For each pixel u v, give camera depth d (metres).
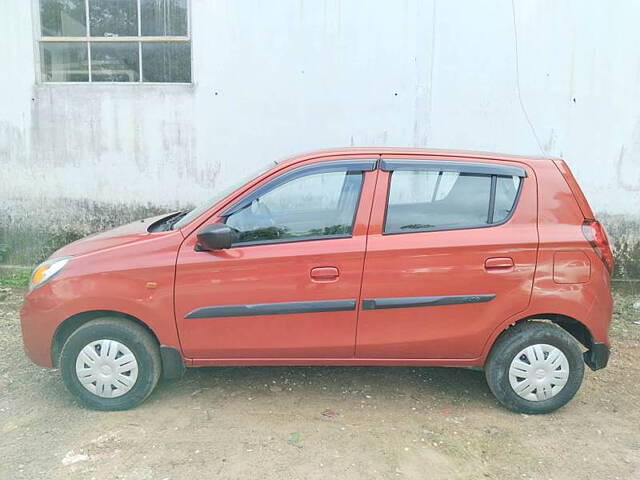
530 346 3.53
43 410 3.63
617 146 6.59
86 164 6.91
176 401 3.75
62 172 6.94
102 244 3.62
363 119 6.62
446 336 3.48
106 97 6.77
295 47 6.54
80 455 3.12
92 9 6.81
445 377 4.20
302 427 3.45
